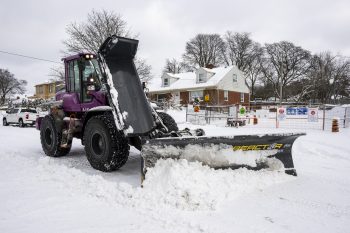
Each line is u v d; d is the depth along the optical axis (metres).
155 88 39.56
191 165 4.17
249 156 4.63
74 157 6.65
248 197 3.99
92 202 3.78
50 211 3.48
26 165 5.75
